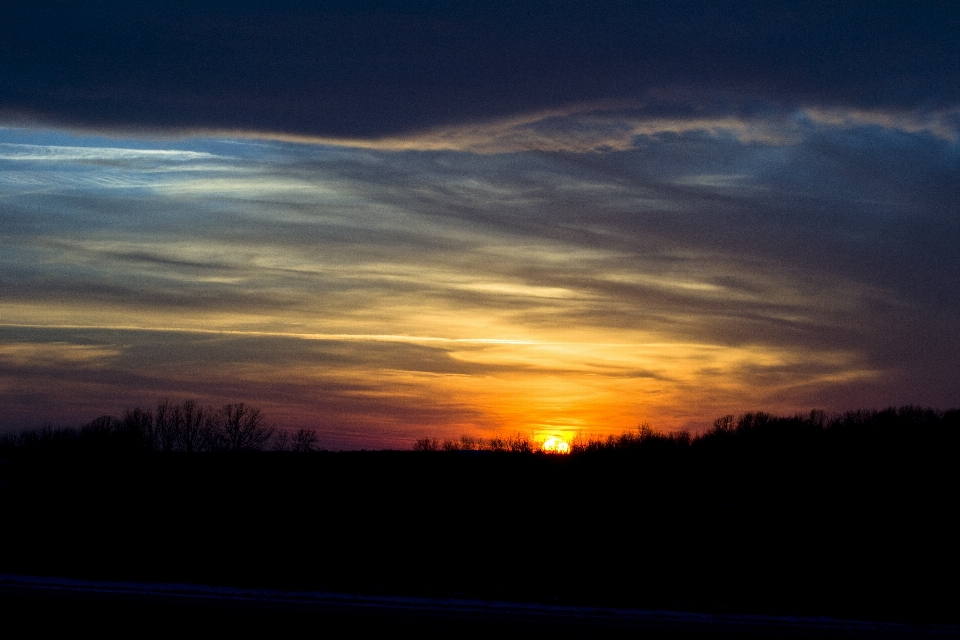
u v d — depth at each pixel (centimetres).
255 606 2512
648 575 3484
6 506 4188
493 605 2741
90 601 2484
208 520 4062
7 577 2898
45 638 2058
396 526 4050
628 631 2408
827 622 2748
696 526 4075
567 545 3819
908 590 3347
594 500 4650
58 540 3722
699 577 3472
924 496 4697
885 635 2575
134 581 3017
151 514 4134
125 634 2111
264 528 3972
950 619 2978
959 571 3534
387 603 2678
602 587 3319
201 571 3319
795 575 3497
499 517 4212
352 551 3706
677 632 2433
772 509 4419
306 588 3041
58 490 4597
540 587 3294
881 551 3756
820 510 4397
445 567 3538
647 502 4625
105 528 3903
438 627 2319
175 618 2294
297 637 2141
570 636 2298
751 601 3203
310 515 4200
